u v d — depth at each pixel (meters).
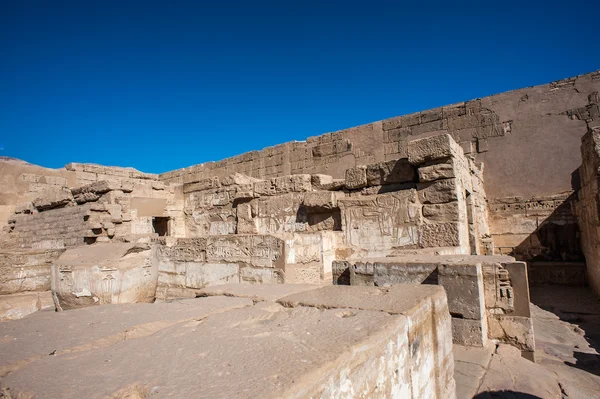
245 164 19.97
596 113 11.55
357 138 16.12
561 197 11.75
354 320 2.54
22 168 17.98
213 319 2.79
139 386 1.65
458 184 7.98
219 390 1.55
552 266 10.73
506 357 4.12
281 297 3.51
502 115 12.95
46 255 9.18
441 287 3.51
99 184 11.61
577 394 3.56
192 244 8.38
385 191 8.89
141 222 12.12
